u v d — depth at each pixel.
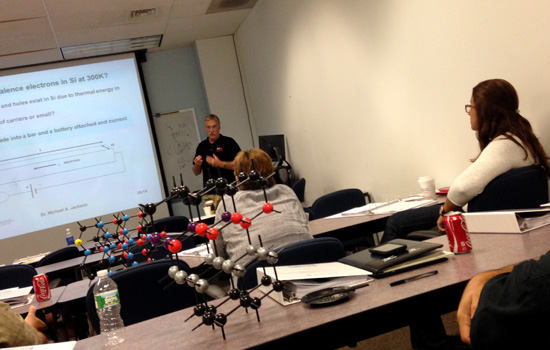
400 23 3.88
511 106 2.61
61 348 1.44
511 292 0.96
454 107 3.46
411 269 1.54
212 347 1.23
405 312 1.30
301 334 1.22
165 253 3.12
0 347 1.51
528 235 1.70
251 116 8.16
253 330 1.29
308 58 5.62
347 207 4.12
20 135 7.18
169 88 8.12
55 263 4.27
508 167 2.47
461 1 3.19
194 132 8.20
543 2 2.62
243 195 2.32
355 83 4.75
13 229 7.12
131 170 7.59
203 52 7.96
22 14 5.39
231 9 6.80
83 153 7.40
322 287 1.47
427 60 3.65
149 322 1.57
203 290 1.26
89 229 7.39
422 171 4.02
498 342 0.99
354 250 4.08
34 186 7.21
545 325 0.93
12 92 7.17
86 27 6.23
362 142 4.86
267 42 6.73
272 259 1.36
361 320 1.27
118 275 2.14
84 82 7.44
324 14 5.05
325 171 5.86
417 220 2.90
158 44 7.67
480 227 1.88
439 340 2.10
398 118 4.17
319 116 5.69
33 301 2.66
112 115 7.54
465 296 1.12
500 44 2.96
